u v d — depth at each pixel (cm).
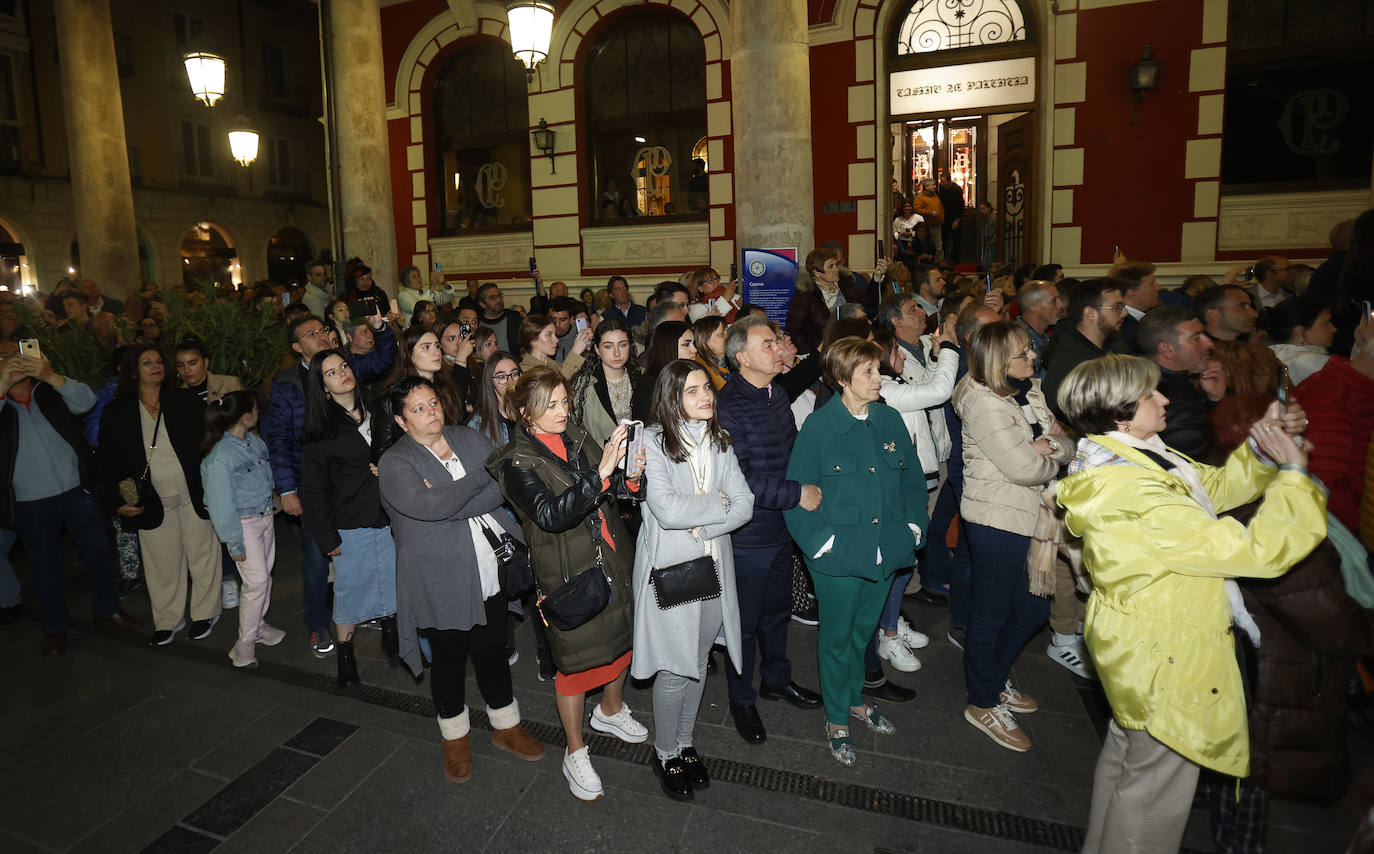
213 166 2648
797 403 418
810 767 321
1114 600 221
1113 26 954
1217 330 387
